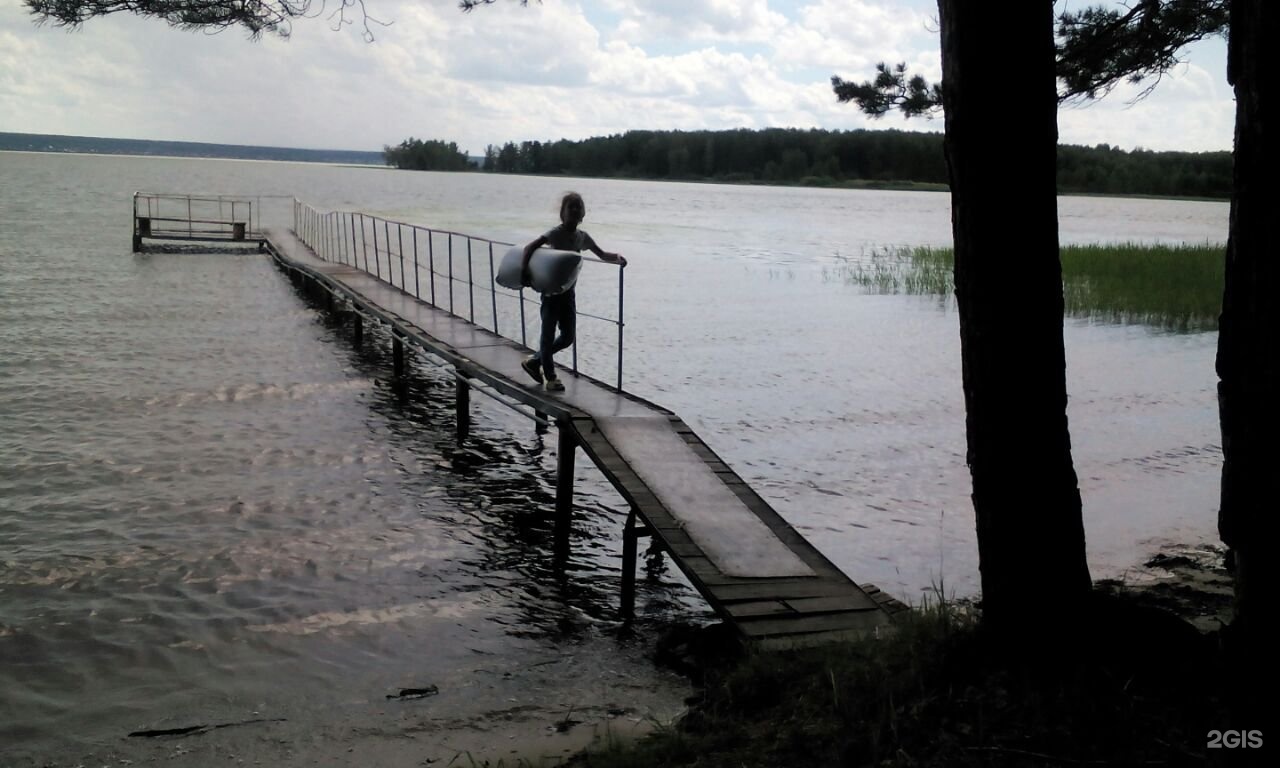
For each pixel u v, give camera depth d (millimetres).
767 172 181625
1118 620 4188
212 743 5070
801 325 20844
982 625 4383
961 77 3959
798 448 11305
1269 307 3119
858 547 8258
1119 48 8180
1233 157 3266
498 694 5688
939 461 10906
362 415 12617
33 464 9719
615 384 14445
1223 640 3514
